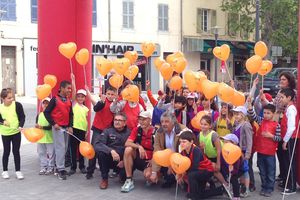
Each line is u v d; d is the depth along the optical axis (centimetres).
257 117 633
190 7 2772
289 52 2680
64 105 682
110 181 675
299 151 623
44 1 745
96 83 1564
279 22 2462
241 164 581
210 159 591
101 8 2452
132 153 626
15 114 666
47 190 625
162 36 2666
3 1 2177
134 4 2555
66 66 750
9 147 678
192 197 575
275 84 2014
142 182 670
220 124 627
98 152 632
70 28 751
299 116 616
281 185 636
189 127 669
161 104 688
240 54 3031
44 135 698
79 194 608
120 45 2509
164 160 553
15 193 609
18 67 2244
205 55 2862
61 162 682
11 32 2209
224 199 591
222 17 2919
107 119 683
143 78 2500
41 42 754
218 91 575
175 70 651
